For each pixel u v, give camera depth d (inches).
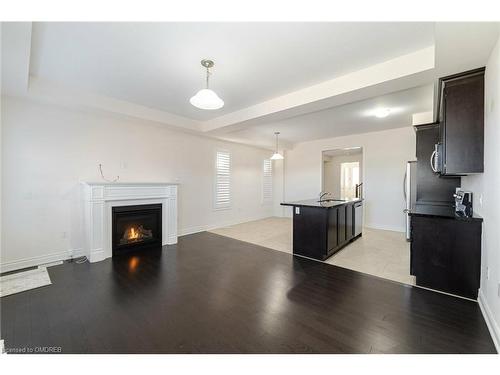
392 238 205.6
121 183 156.8
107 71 114.3
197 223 233.1
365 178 258.4
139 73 116.4
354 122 210.4
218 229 246.2
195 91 138.7
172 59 102.9
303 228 157.8
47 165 141.6
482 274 92.4
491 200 79.8
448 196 149.9
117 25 80.4
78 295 101.5
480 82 93.0
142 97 149.6
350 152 350.9
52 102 135.3
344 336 74.5
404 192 219.0
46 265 137.9
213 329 78.2
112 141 169.2
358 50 95.7
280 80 123.3
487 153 85.7
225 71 113.7
